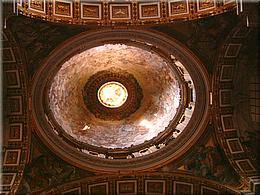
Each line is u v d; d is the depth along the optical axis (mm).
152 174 19938
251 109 20062
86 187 19656
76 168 19719
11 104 19312
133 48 21375
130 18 18953
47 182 19141
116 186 19938
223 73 19781
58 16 18172
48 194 19000
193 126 20000
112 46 21344
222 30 18562
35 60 18953
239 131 19922
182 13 18625
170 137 20641
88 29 18875
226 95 20031
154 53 20500
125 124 23234
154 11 18891
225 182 19031
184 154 19938
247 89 20078
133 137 22250
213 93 19922
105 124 23266
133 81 23656
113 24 18906
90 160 19953
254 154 19547
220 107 20000
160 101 22766
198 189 19438
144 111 23328
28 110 19359
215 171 19406
